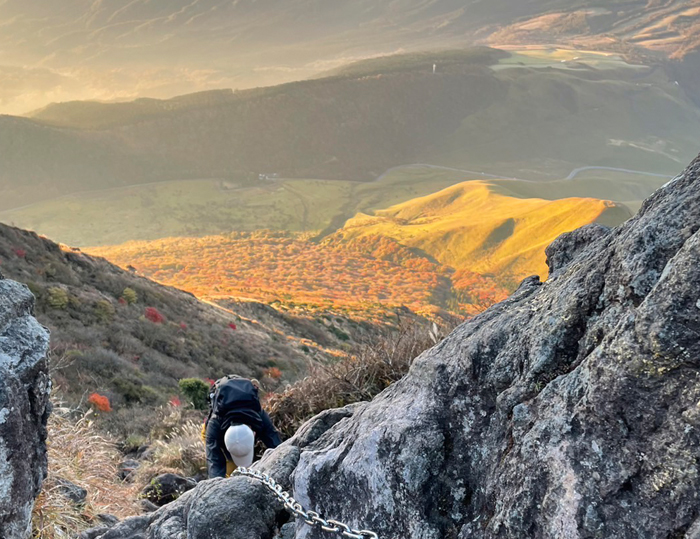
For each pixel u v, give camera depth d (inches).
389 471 76.9
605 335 61.9
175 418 482.3
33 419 100.4
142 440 413.7
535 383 68.2
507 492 64.0
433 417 78.2
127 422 543.2
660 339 53.0
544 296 76.3
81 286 1350.9
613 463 56.3
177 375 1040.2
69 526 132.3
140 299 1503.4
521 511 61.4
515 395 69.4
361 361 195.0
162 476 223.8
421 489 74.0
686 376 52.5
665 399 53.7
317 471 86.3
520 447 64.2
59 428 175.3
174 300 1706.4
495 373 73.7
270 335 1882.4
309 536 84.3
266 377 1262.3
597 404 57.8
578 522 56.2
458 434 75.9
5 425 87.7
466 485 72.7
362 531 75.4
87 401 593.3
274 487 93.3
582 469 58.0
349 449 84.7
